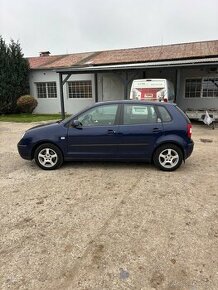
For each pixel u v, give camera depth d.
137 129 5.82
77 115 6.02
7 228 3.59
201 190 4.84
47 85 20.14
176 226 3.60
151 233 3.44
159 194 4.67
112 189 4.92
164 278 2.65
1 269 2.79
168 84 13.40
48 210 4.11
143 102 5.92
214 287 2.52
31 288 2.53
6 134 11.46
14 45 19.27
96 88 18.47
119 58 19.12
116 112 5.92
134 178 5.49
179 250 3.08
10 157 7.40
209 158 7.14
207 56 16.03
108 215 3.93
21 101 18.89
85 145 5.94
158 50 20.06
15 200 4.48
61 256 3.00
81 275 2.70
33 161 6.92
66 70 16.06
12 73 19.12
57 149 6.03
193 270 2.75
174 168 5.93
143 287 2.53
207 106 16.89
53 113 20.39
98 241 3.28
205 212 3.99
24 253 3.06
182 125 5.80
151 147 5.86
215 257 2.95
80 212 4.03
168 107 5.89
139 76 17.56
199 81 16.75
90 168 6.20
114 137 5.84
